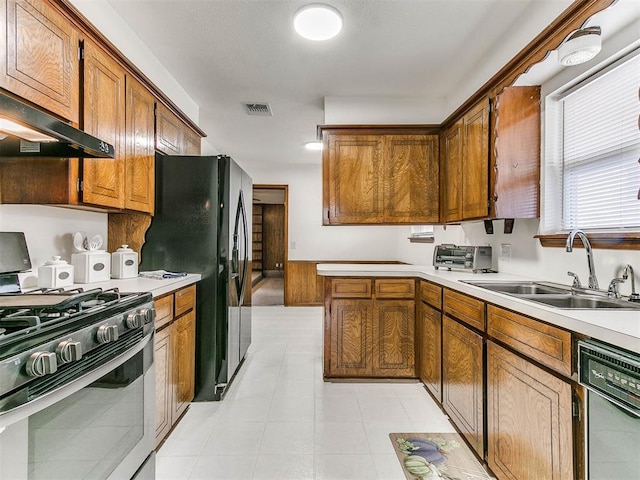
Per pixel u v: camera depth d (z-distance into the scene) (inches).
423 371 103.1
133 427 51.4
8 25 44.7
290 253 226.1
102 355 43.1
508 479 56.2
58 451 37.0
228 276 94.3
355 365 106.9
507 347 57.2
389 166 118.3
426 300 100.1
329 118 121.7
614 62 63.4
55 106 53.1
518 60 72.5
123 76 72.6
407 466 66.1
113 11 74.0
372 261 226.4
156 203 92.4
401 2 72.1
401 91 117.2
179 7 73.5
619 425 35.5
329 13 75.0
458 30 82.4
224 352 93.9
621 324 38.3
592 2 55.3
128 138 74.7
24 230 62.7
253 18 77.3
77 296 42.5
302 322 180.2
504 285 74.8
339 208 118.1
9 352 31.0
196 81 108.6
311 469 65.2
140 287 67.7
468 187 96.3
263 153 193.5
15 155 53.9
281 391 99.2
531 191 81.4
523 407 52.1
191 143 117.5
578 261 69.6
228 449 71.3
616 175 64.8
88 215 80.3
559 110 78.6
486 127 85.2
